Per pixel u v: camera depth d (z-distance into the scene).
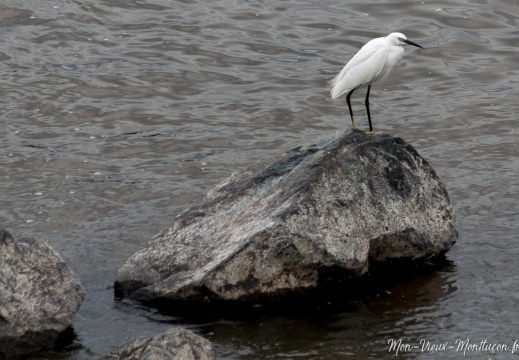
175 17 23.69
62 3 24.06
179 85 20.48
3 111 18.81
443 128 18.47
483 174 16.09
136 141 17.88
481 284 11.56
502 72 21.17
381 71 14.24
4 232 10.05
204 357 8.91
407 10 24.08
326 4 24.56
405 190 11.88
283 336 10.30
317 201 10.91
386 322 10.61
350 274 11.30
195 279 10.60
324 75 20.98
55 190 15.53
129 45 22.17
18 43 21.97
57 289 10.25
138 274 11.40
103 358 9.01
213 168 16.72
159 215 14.57
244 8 24.30
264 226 10.61
